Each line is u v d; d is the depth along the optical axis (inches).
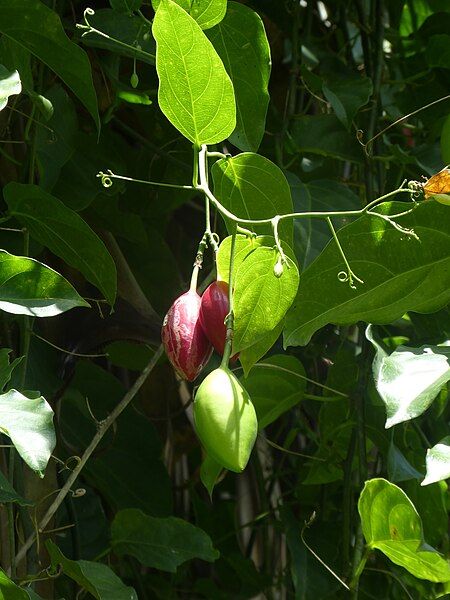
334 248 18.4
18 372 21.2
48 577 19.7
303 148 24.5
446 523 23.0
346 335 25.3
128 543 22.7
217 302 16.5
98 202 24.7
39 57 19.4
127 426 26.1
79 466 20.7
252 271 16.4
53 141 22.1
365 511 19.4
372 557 25.8
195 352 16.7
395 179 26.1
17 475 20.6
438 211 18.2
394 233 18.3
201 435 15.5
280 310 16.5
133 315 22.6
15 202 19.9
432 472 16.7
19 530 21.4
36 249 22.4
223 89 16.7
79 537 23.6
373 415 23.1
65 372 22.5
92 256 19.9
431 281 18.8
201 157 17.4
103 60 23.8
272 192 18.0
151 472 26.0
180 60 16.3
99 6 25.1
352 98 24.4
